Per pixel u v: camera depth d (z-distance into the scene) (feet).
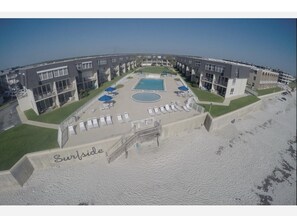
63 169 65.46
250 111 120.78
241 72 123.34
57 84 102.58
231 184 64.39
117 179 62.85
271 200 60.18
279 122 116.47
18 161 58.59
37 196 56.13
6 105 111.45
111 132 76.28
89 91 130.72
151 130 78.02
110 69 163.12
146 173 65.98
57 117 90.27
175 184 62.28
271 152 85.05
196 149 80.53
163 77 187.32
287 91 179.32
